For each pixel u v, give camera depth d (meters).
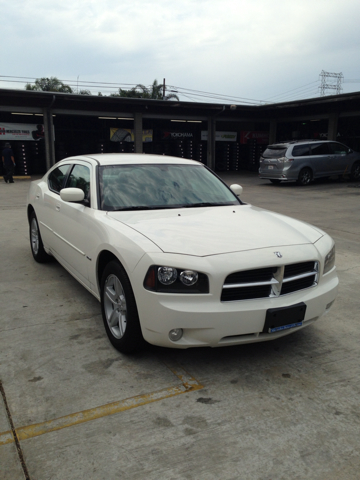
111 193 3.71
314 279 3.09
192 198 3.93
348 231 7.98
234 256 2.76
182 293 2.66
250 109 23.19
